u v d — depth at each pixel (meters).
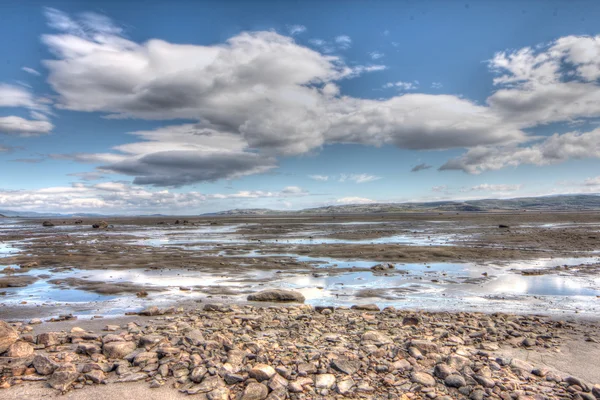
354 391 7.34
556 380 7.92
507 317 13.41
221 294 18.11
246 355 8.75
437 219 121.25
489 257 29.59
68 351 9.09
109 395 7.12
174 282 20.98
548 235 47.16
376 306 14.97
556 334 11.38
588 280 20.78
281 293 16.81
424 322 12.61
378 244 39.47
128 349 9.13
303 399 7.07
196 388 7.34
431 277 22.02
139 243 45.25
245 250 35.81
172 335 10.34
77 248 39.09
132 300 16.83
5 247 41.56
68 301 16.64
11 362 8.30
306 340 10.23
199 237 54.84
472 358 9.02
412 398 7.11
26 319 13.62
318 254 32.19
